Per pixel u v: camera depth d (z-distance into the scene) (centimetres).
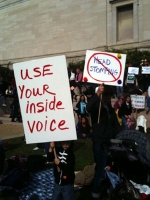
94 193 489
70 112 397
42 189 537
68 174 405
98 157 478
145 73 1509
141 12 2052
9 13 2869
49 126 404
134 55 1845
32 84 409
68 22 2452
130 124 1067
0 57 2938
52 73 401
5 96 2009
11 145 961
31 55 2695
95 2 2288
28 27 2725
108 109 497
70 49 2431
